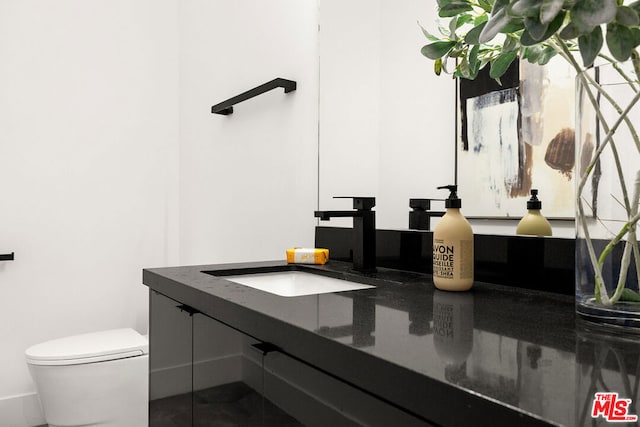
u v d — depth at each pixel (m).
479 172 1.12
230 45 2.16
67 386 1.76
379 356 0.50
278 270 1.34
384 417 0.49
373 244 1.23
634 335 0.59
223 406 0.83
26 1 2.26
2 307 2.21
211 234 2.28
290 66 1.77
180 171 2.62
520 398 0.39
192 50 2.51
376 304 0.78
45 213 2.30
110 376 1.82
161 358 1.12
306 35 1.69
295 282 1.35
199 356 0.92
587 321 0.64
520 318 0.69
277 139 1.83
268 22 1.90
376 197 1.41
